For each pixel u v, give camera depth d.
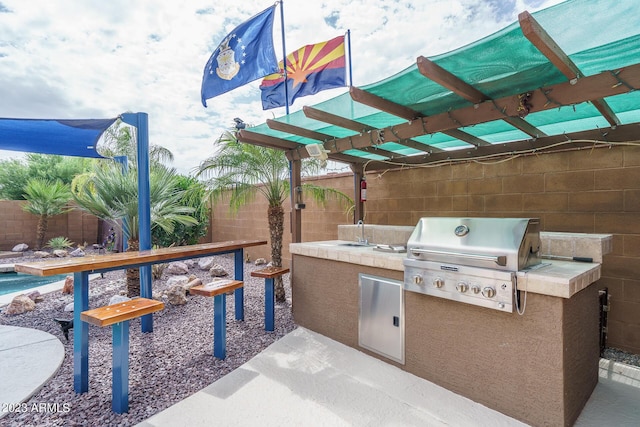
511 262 2.12
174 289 4.88
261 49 4.78
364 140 3.67
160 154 9.65
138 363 3.04
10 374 2.79
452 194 4.57
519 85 2.50
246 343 3.47
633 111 3.05
